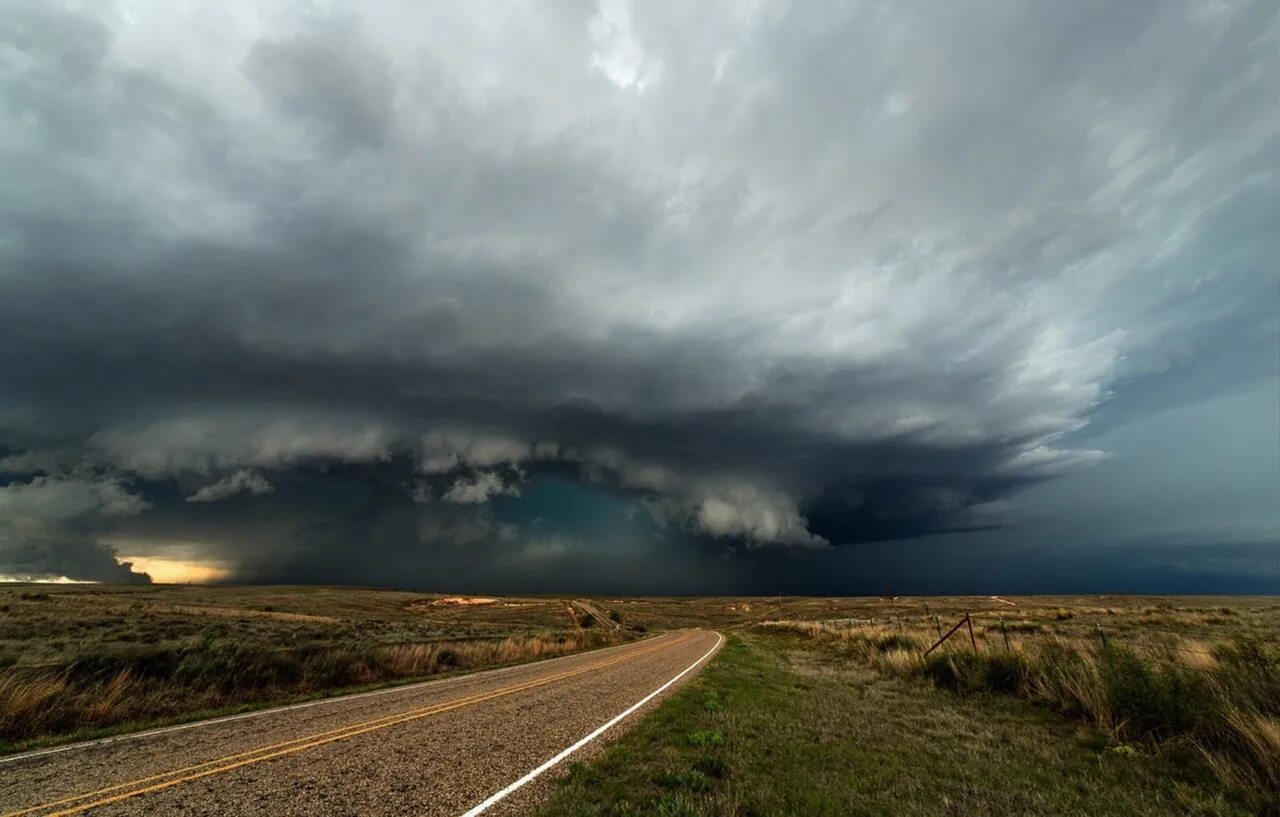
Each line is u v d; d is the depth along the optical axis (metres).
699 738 9.10
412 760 8.02
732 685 16.66
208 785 6.79
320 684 16.50
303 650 17.98
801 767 7.97
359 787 6.74
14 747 8.77
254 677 15.09
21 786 6.75
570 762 8.01
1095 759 9.44
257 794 6.46
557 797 6.35
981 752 9.62
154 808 6.00
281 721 11.05
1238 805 7.29
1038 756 9.45
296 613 70.44
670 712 11.64
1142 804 7.29
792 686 17.19
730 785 6.93
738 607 165.75
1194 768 8.78
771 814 6.03
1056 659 14.60
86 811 5.90
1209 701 9.91
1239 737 8.92
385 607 110.88
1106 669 11.80
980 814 6.56
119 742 9.14
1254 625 28.16
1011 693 15.41
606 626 85.19
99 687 12.06
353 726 10.50
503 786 6.86
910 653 21.34
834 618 76.94
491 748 8.82
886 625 41.53
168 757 8.13
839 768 8.10
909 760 8.83
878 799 6.86
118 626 35.16
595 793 6.49
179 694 13.20
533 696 14.63
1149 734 10.02
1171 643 18.25
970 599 147.75
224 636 31.52
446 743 9.12
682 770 7.34
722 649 32.47
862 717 12.30
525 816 5.86
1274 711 9.20
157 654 14.36
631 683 17.44
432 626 60.88
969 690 16.20
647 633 62.53
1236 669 10.43
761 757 8.37
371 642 30.52
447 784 6.92
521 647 29.94
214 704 13.29
